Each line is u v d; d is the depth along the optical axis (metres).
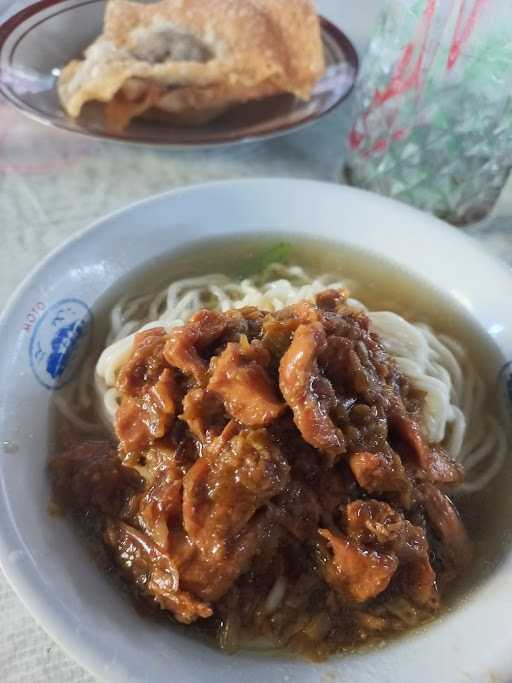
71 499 0.14
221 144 0.25
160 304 0.20
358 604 0.13
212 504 0.13
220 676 0.11
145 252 0.19
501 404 0.18
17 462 0.13
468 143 0.22
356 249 0.21
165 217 0.20
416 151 0.23
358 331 0.15
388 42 0.22
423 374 0.18
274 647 0.13
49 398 0.16
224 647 0.12
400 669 0.12
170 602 0.13
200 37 0.26
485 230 0.24
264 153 0.27
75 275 0.17
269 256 0.21
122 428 0.14
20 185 0.24
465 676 0.11
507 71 0.21
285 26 0.26
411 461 0.15
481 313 0.19
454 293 0.20
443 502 0.15
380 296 0.21
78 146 0.26
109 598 0.13
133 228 0.19
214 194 0.20
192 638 0.12
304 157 0.27
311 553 0.14
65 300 0.17
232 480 0.13
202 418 0.14
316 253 0.21
